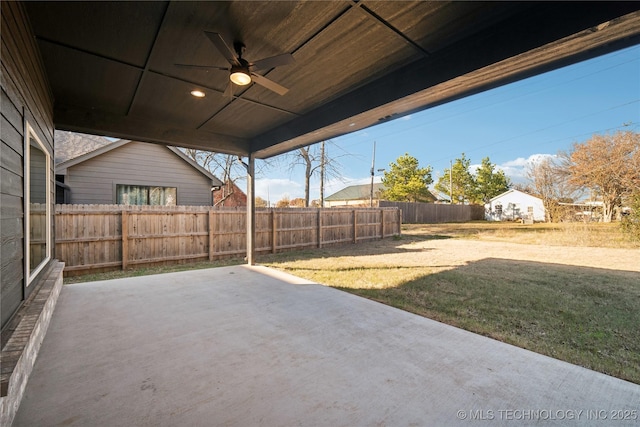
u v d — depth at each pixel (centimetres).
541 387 188
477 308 353
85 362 212
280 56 240
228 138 550
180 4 205
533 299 389
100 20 221
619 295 409
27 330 179
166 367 208
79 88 340
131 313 314
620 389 188
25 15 211
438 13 218
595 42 210
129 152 842
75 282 483
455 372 205
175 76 314
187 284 439
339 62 289
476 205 2586
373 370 207
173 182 923
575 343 262
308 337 260
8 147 174
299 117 446
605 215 1577
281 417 158
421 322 301
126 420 154
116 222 580
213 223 705
